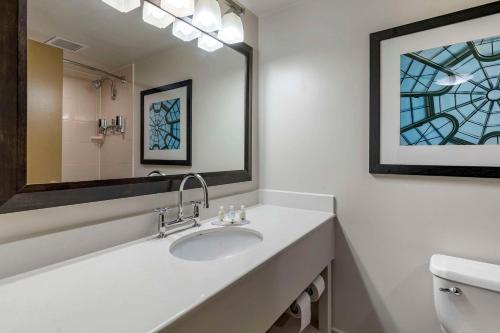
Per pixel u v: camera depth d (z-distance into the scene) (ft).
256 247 3.44
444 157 4.17
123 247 3.42
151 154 4.05
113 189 3.50
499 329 3.39
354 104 5.01
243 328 2.75
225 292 2.46
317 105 5.41
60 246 2.94
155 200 4.03
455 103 4.07
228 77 5.43
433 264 3.90
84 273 2.68
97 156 3.39
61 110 3.06
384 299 4.79
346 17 5.09
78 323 1.88
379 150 4.70
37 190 2.81
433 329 4.38
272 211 5.43
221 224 4.49
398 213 4.62
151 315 1.98
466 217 4.08
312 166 5.49
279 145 5.91
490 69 3.83
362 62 4.93
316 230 4.43
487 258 3.93
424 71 4.30
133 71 3.84
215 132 5.15
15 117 2.66
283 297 3.50
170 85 4.33
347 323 5.16
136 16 3.86
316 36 5.42
